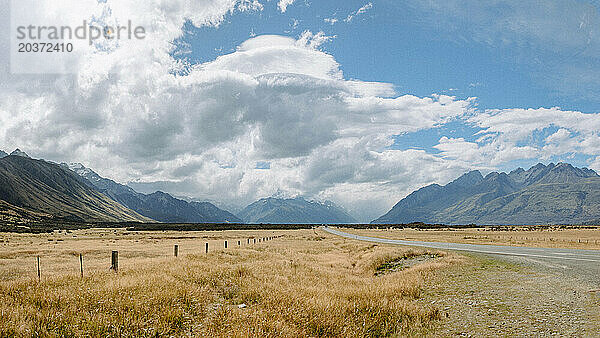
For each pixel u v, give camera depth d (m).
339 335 9.67
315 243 61.84
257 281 16.03
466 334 9.95
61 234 123.88
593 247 43.44
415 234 120.75
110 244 62.50
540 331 9.84
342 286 17.42
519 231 149.62
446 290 16.36
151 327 9.26
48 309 9.83
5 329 8.12
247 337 8.36
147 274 14.97
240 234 121.38
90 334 8.53
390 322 11.17
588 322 10.37
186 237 99.94
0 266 26.59
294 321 10.21
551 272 20.33
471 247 44.06
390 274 23.78
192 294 12.50
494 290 15.77
